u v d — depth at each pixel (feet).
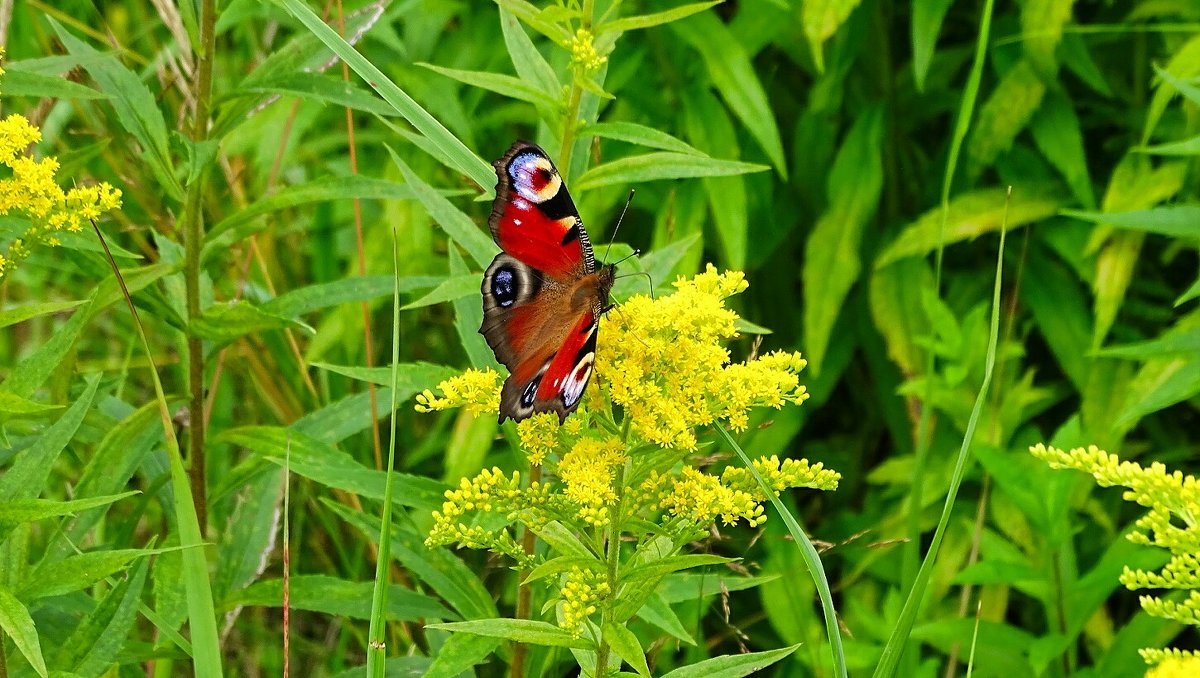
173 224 2.61
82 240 2.22
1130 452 2.67
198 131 2.32
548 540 2.09
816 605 2.69
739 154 2.76
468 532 2.08
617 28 2.24
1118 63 2.76
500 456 2.72
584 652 2.12
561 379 2.05
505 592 2.63
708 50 2.63
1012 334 2.75
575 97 2.25
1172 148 2.35
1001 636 2.41
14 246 2.15
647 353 2.07
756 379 2.07
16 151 2.14
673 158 2.23
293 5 2.14
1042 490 2.39
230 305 2.33
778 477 2.08
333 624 2.68
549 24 2.22
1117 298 2.56
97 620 2.13
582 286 2.09
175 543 2.29
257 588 2.30
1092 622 2.58
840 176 2.69
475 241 2.22
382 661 2.03
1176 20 2.67
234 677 2.60
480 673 2.58
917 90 2.77
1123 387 2.61
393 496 2.24
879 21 2.74
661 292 2.24
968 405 2.60
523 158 2.11
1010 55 2.71
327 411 2.40
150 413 2.28
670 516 2.09
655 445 2.07
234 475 2.36
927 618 2.59
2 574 2.16
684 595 2.23
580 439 2.08
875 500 2.71
